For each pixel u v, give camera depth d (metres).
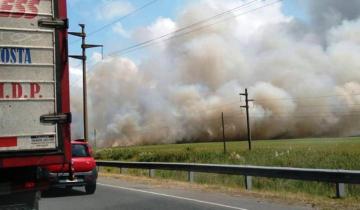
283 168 15.99
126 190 17.81
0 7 7.62
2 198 8.04
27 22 7.78
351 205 12.73
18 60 7.71
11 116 7.62
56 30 7.95
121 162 28.00
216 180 20.89
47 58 7.88
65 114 7.89
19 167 8.02
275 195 15.29
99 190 17.97
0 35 7.62
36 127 7.74
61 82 7.92
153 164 24.39
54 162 7.77
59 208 13.33
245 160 30.31
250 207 12.80
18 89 7.69
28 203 8.20
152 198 15.13
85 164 16.41
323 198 14.27
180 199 14.75
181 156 40.66
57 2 7.97
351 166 22.09
